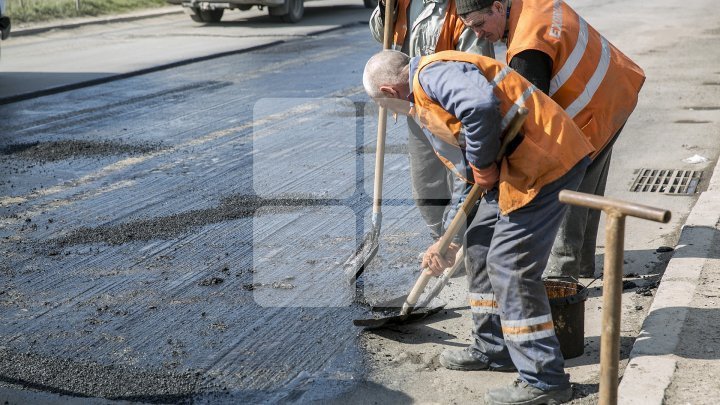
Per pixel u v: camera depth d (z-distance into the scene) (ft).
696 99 29.91
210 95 32.86
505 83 10.42
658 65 36.94
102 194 20.77
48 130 27.53
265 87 34.22
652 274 15.14
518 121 10.12
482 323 11.93
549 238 10.78
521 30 11.68
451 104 10.16
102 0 64.75
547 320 10.92
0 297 14.80
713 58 38.42
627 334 12.82
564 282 12.82
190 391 11.71
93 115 29.66
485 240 11.51
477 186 11.30
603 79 12.25
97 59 42.16
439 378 12.01
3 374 12.13
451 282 15.30
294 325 13.71
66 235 17.93
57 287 15.24
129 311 14.24
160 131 27.17
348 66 39.06
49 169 23.04
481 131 10.02
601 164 13.60
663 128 26.04
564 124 10.53
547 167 10.43
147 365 12.43
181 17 63.21
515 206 10.62
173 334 13.41
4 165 23.45
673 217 18.20
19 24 55.62
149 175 22.34
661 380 10.82
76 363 12.48
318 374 12.18
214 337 13.30
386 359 12.60
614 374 8.54
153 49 45.50
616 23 52.31
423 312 13.73
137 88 34.63
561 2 12.34
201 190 20.97
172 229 18.21
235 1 54.75
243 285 15.25
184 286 15.24
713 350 11.53
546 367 10.87
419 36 14.57
